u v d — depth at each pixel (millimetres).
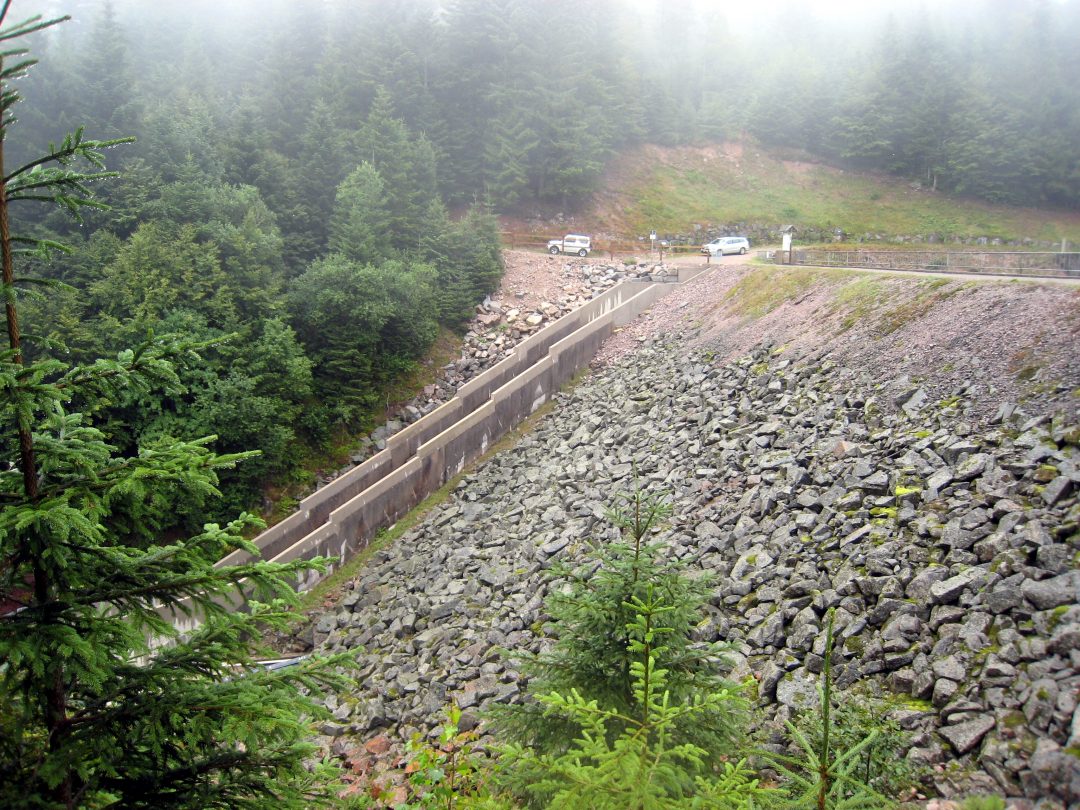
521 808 6918
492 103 55406
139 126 37688
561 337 37031
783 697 10125
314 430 30844
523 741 7141
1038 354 15094
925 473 13539
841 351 21531
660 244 53469
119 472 5516
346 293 32094
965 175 62062
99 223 31422
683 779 4508
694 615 7129
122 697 5367
